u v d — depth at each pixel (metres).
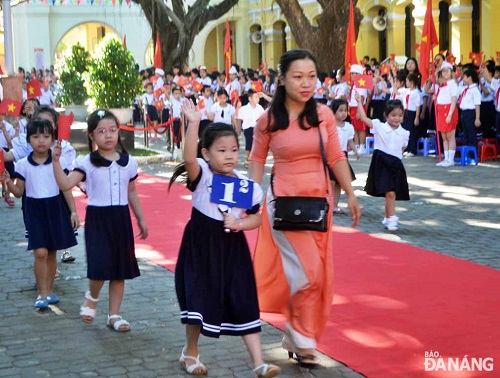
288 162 5.07
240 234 4.98
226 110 15.91
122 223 5.92
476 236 8.91
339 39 20.89
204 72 25.92
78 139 18.11
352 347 5.34
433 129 17.03
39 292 6.57
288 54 4.97
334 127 5.16
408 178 13.64
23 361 5.33
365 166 15.53
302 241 5.00
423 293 6.57
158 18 27.16
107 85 18.08
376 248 8.34
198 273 4.89
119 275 5.89
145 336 5.80
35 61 37.56
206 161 5.03
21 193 6.61
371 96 18.03
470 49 24.41
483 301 6.30
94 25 49.22
